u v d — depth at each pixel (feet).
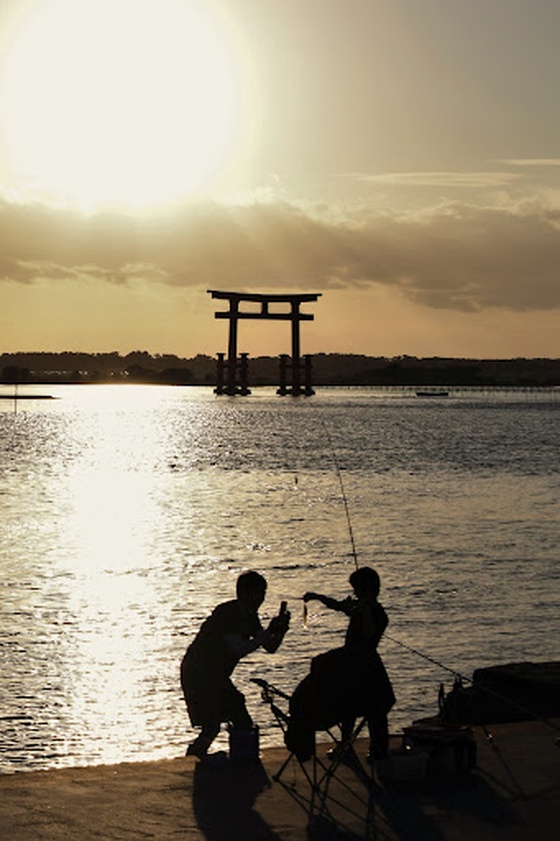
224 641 34.78
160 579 118.21
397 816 28.43
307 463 327.47
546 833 27.04
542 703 44.27
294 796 30.27
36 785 31.14
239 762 33.50
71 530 166.09
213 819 28.17
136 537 156.97
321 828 27.58
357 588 33.06
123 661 78.84
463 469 300.61
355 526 170.81
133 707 66.80
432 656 79.77
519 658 79.71
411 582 114.73
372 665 32.30
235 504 209.26
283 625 35.37
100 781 31.60
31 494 230.48
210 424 641.81
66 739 60.13
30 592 108.78
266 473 291.17
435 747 31.96
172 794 30.48
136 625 92.27
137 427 599.98
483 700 44.39
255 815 28.53
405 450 389.19
